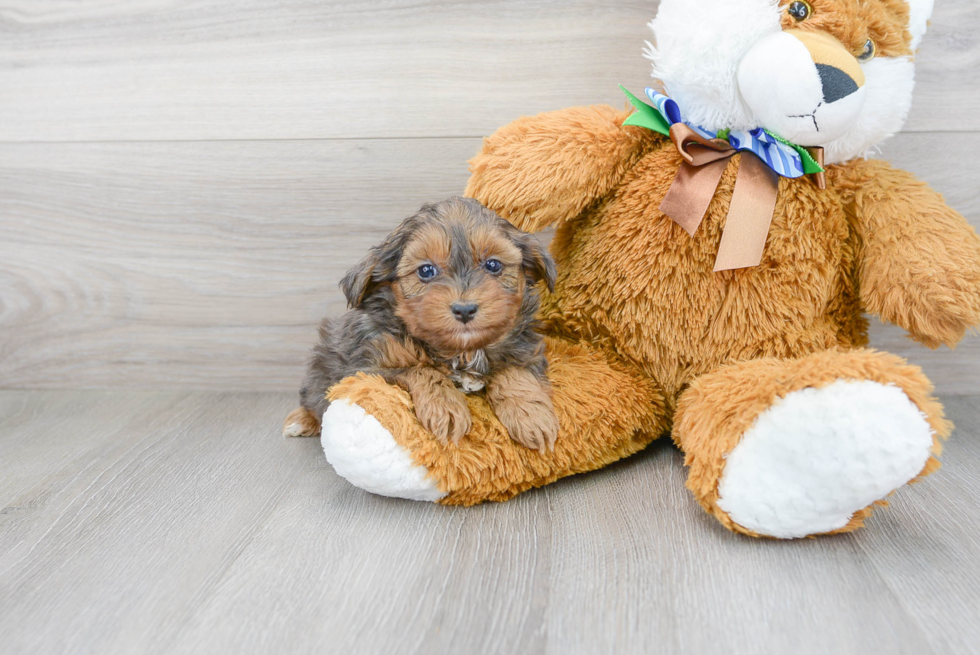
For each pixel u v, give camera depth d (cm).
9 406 77
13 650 47
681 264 60
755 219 58
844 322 63
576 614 48
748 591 49
